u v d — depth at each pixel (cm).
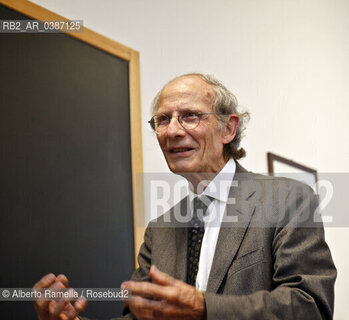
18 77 194
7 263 177
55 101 207
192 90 158
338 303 359
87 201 212
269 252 137
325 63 421
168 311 117
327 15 440
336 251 356
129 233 229
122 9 255
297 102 375
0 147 182
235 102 170
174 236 157
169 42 278
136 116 245
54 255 194
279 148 346
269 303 119
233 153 169
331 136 403
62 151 205
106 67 236
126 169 235
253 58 340
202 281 140
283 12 382
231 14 331
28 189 189
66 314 135
